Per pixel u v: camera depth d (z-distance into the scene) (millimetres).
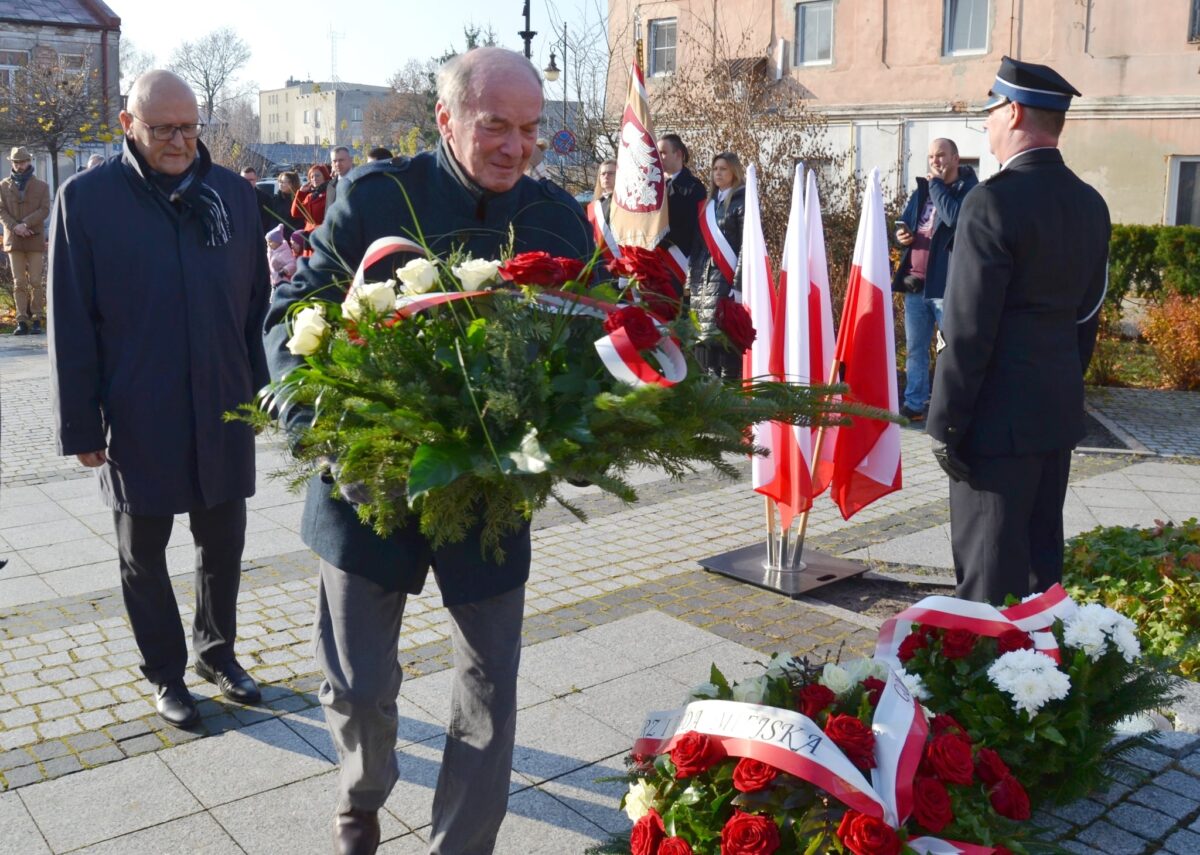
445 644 4453
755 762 2613
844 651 4426
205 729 3734
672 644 4484
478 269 2236
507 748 2666
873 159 21484
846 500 5047
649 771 2906
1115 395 10641
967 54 20172
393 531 2566
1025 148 3838
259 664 4262
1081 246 3838
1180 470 7535
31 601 4934
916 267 8836
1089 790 3146
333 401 2135
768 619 4770
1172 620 4504
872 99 21359
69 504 6574
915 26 20672
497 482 2029
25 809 3236
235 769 3477
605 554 5656
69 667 4223
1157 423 9242
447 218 2607
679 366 2209
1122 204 18359
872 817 2482
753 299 4984
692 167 12906
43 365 12234
